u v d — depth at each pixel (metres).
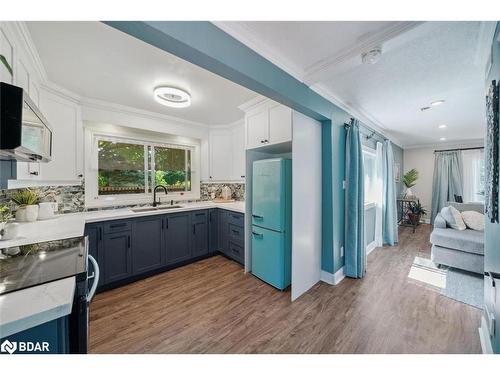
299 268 2.26
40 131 1.23
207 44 1.21
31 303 0.74
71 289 0.84
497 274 1.17
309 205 2.42
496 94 1.24
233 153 3.73
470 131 4.28
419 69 1.91
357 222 2.68
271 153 3.05
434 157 5.77
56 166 2.16
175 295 2.29
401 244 4.09
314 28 1.40
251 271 2.85
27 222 2.03
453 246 2.83
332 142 2.54
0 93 0.86
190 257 3.15
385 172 4.04
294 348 1.55
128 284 2.55
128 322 1.85
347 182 2.70
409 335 1.67
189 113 3.15
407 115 3.22
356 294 2.29
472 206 3.67
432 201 5.77
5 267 1.06
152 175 3.44
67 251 1.29
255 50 1.51
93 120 2.62
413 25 1.31
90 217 2.31
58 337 0.73
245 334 1.70
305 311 1.99
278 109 2.30
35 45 1.53
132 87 2.25
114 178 3.07
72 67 1.84
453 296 2.23
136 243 2.60
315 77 1.91
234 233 3.15
